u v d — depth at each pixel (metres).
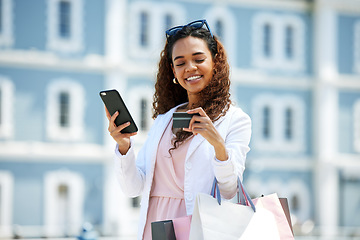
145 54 28.47
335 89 31.12
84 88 27.50
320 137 30.78
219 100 2.59
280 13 30.89
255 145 30.08
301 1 31.20
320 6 31.09
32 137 26.75
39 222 26.41
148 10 28.66
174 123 2.31
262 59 30.45
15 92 26.67
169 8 28.95
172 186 2.57
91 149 27.33
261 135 30.25
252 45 30.33
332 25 31.22
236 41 30.06
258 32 30.44
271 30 30.72
